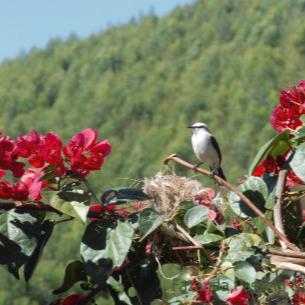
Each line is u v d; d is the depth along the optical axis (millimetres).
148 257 5602
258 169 6109
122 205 5477
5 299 88688
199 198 6027
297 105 6191
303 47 181500
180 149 161500
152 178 6008
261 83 169875
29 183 5301
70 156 5312
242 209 5809
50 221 5293
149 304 5473
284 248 5547
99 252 5020
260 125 156000
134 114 197250
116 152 183875
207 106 179750
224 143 154750
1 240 5094
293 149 5902
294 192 6211
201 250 5531
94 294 5637
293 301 5559
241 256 5422
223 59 195500
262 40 192375
